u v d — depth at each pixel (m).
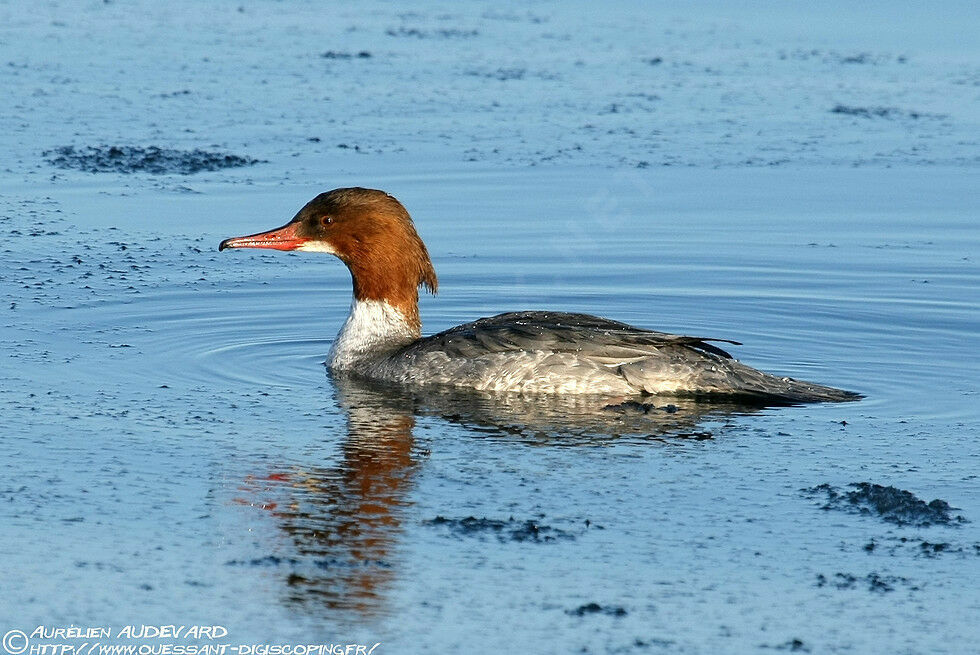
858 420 12.62
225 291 17.06
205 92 26.56
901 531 10.08
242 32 32.66
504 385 13.43
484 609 8.84
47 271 17.31
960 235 19.83
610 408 12.92
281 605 8.88
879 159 23.45
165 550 9.59
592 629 8.60
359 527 10.00
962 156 23.72
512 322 13.94
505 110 25.94
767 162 23.12
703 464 11.37
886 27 34.97
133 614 8.75
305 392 13.38
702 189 21.66
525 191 21.27
